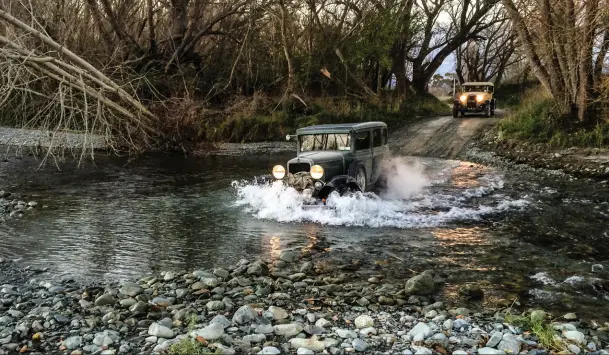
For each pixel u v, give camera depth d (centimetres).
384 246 747
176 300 530
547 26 1830
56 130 1573
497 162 1672
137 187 1320
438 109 3409
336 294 551
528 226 868
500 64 5078
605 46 1783
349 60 3011
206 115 2580
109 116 1894
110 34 2645
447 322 452
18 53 1517
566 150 1700
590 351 405
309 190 930
